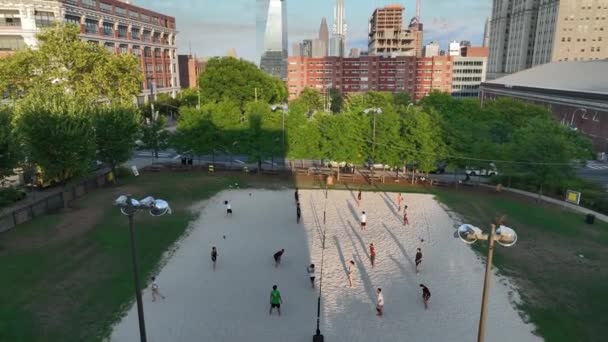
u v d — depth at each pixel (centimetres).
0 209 3347
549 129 4634
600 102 7606
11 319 1994
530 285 2555
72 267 2570
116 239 3028
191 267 2722
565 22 13738
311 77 15362
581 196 4441
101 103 4847
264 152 5066
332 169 5662
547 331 2095
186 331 2045
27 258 2634
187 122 5328
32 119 3400
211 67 8906
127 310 2195
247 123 5372
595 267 2795
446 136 4778
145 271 2620
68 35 5447
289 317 2194
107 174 4619
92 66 5488
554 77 10475
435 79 14912
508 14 17838
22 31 6869
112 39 8944
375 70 15075
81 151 3669
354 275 2675
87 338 1945
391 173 5531
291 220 3672
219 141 5281
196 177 5066
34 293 2241
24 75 5125
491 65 19325
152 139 5628
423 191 4681
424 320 2191
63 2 7319
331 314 2231
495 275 2689
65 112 3650
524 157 4338
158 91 11275
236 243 3138
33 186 3922
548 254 3002
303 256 2942
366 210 3988
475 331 2100
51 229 3152
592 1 13438
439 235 3372
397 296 2427
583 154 4503
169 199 4122
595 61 10238
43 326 1981
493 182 5222
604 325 2145
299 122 5112
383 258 2934
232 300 2342
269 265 2788
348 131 4859
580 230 3500
